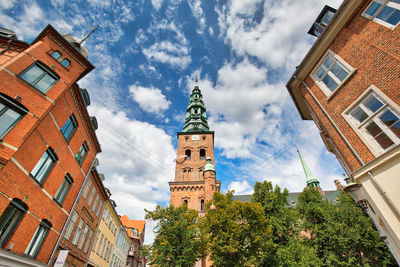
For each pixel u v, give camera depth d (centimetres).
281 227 2198
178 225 2222
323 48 1148
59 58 1413
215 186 4553
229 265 1839
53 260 1527
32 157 1155
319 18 1373
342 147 1009
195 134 5769
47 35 1387
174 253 2105
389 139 816
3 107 1020
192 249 2170
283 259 1858
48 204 1339
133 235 5166
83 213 2139
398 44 808
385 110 839
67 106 1491
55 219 1439
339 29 1069
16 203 1071
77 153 1725
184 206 2631
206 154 5291
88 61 1567
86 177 1906
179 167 5044
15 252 1064
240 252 1850
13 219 1070
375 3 925
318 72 1199
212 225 1955
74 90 1548
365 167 861
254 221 1966
